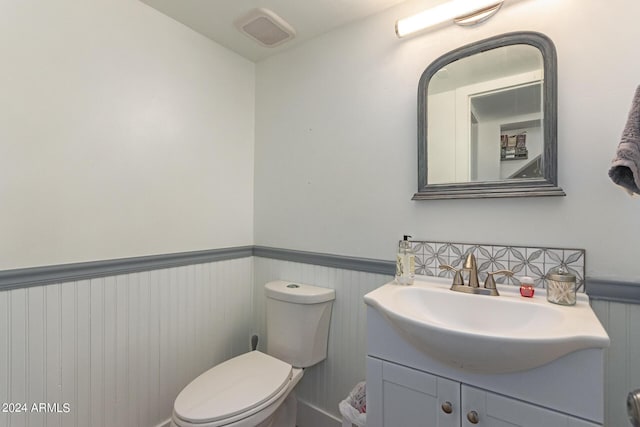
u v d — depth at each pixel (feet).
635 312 3.05
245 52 5.96
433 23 3.99
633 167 2.19
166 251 4.89
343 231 5.01
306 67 5.53
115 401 4.27
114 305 4.27
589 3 3.27
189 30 5.22
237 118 6.02
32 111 3.57
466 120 3.92
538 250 3.48
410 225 4.35
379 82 4.66
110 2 4.24
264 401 3.68
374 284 4.64
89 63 4.04
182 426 3.34
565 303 3.03
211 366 5.49
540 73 3.48
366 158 4.78
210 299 5.51
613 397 3.13
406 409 3.05
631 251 3.07
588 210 3.25
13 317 3.44
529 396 2.48
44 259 3.67
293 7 4.64
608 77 3.17
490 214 3.77
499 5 3.71
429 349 2.79
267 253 6.02
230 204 5.89
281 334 4.99
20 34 3.48
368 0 4.45
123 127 4.38
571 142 3.33
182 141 5.11
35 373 3.59
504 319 3.19
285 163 5.80
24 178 3.52
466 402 2.72
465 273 3.87
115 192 4.30
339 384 4.96
